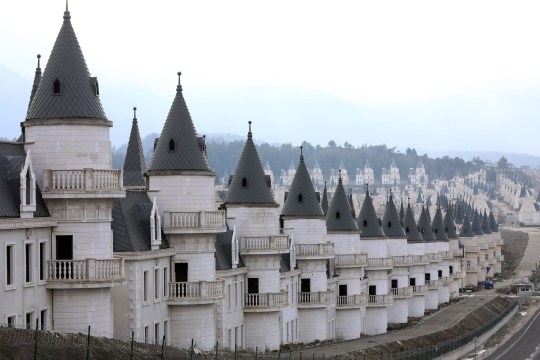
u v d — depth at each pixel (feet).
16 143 374.84
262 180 572.92
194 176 465.47
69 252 373.40
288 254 630.33
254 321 562.66
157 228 444.14
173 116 472.44
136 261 418.72
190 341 457.27
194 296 458.50
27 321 355.77
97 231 376.27
